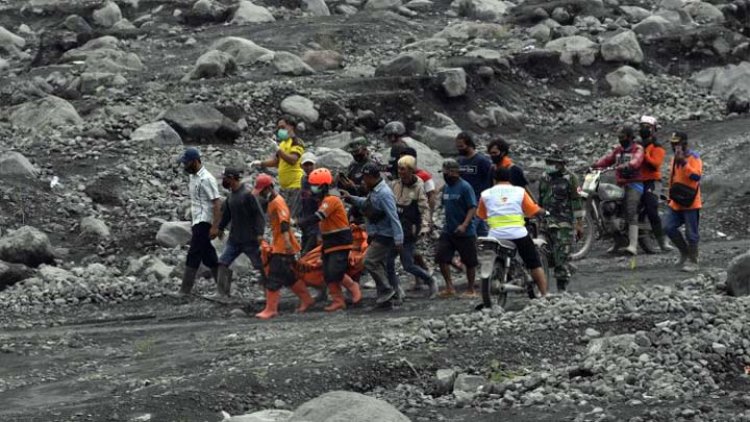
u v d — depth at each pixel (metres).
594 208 74.06
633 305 48.78
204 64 112.69
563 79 121.50
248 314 61.00
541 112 115.81
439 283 66.06
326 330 51.66
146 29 139.62
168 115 95.31
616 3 143.00
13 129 96.19
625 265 70.00
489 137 109.69
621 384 40.47
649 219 74.25
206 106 96.75
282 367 43.72
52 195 81.81
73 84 110.75
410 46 127.38
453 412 39.16
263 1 149.50
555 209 57.75
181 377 44.00
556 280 57.91
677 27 134.88
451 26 135.50
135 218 80.06
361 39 131.62
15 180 82.25
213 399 40.38
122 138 93.38
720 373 42.25
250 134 98.31
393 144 64.38
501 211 52.59
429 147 101.00
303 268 59.84
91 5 153.50
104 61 118.19
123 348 52.56
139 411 39.25
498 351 44.88
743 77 121.69
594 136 110.50
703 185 90.25
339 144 98.12
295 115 101.56
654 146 73.94
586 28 133.50
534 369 43.53
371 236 58.22
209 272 70.62
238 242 63.66
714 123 112.06
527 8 141.00
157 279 69.75
